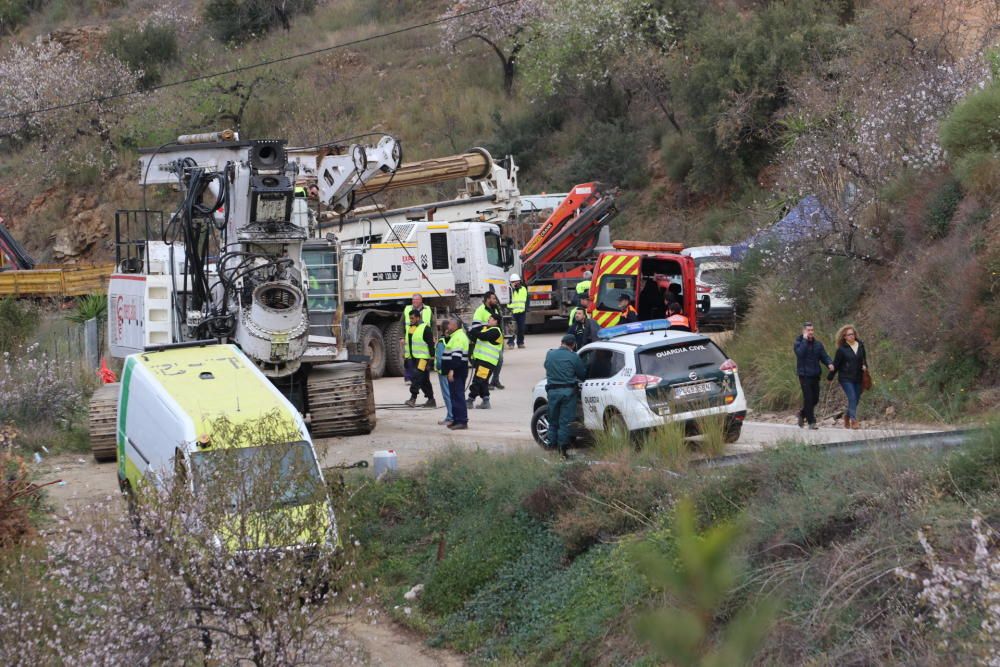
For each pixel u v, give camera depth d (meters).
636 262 63.12
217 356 36.16
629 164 115.12
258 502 25.03
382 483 37.22
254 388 33.12
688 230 102.00
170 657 22.06
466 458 37.00
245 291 43.44
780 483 26.59
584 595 26.97
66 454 48.09
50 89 139.25
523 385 61.84
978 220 45.28
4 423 49.72
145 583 22.08
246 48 160.88
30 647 21.03
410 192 121.12
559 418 38.59
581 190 89.31
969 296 41.22
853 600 20.94
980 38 67.44
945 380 41.56
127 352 48.69
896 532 22.03
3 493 29.81
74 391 56.66
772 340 52.66
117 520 24.33
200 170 42.81
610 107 125.75
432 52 152.12
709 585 8.10
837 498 24.09
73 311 89.50
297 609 23.72
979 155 46.97
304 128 127.25
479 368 53.84
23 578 23.05
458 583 30.45
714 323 79.31
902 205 51.94
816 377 41.47
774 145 96.81
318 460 30.28
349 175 53.28
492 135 131.25
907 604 19.91
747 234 84.62
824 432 39.94
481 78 143.50
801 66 93.81
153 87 145.12
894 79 62.47
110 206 127.94
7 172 138.62
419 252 73.12
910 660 18.58
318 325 50.34
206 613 23.33
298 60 153.62
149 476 26.70
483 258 77.88
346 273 67.88
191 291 45.88
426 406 56.09
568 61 125.88
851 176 56.56
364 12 170.25
